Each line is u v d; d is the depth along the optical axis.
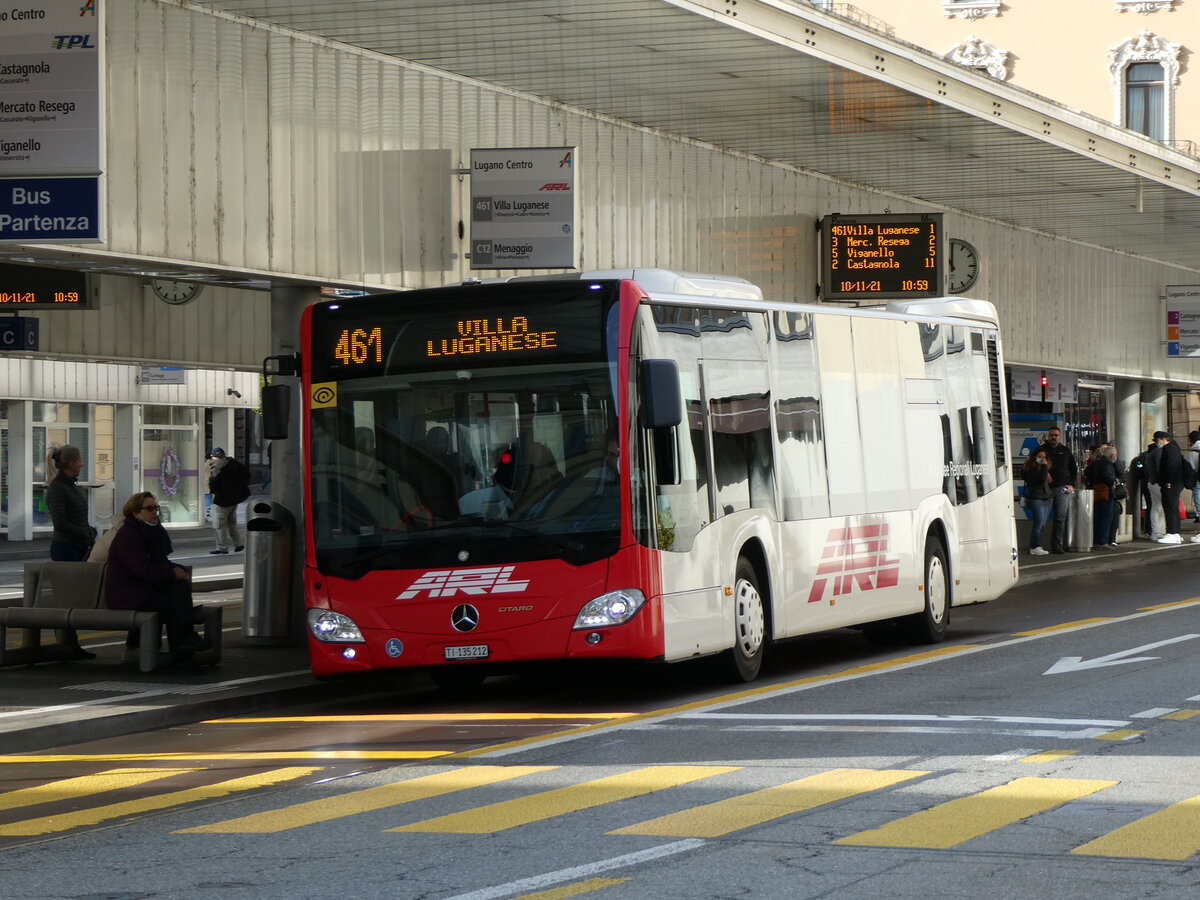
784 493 19.22
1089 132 33.91
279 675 19.44
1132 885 8.81
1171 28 61.72
